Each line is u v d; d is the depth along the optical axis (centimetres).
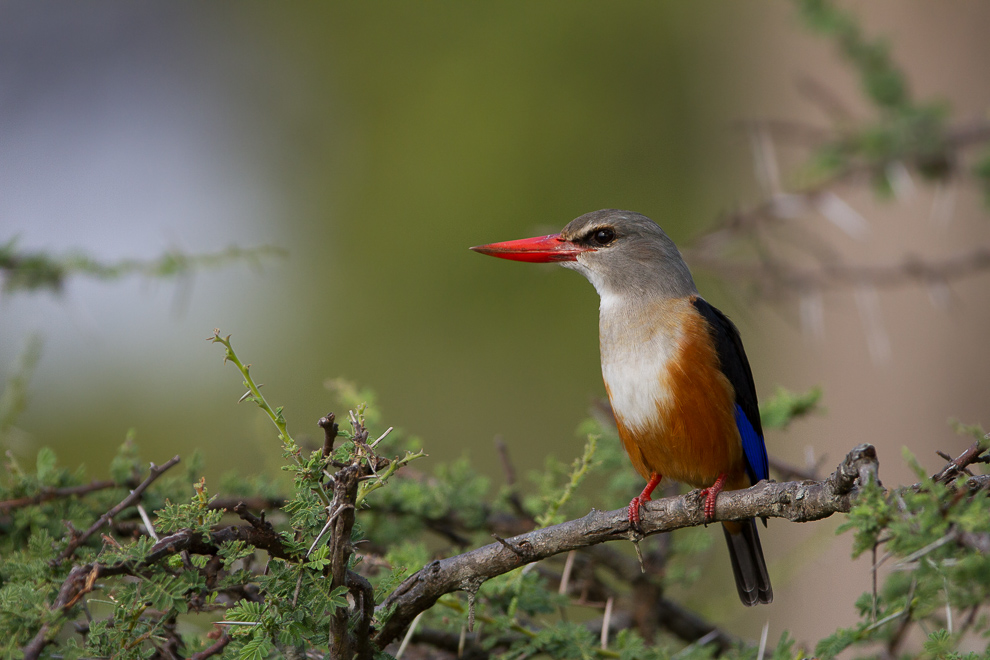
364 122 2111
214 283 1897
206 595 421
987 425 1239
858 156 991
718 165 1986
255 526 407
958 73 1272
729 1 1939
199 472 636
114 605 423
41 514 568
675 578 705
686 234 1983
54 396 1791
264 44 2184
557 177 2031
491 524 699
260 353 1902
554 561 735
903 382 1286
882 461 1296
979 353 1253
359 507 419
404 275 1986
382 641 468
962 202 1248
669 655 602
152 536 412
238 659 395
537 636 550
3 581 464
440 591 464
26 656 375
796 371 1480
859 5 1317
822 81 1455
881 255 1281
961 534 343
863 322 1313
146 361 1838
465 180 2031
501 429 1842
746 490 483
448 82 2089
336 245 2014
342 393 691
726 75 1956
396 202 2056
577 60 2080
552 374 1861
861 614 522
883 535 372
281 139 2111
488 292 1938
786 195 984
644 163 2039
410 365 1905
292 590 399
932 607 462
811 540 773
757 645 641
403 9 2153
